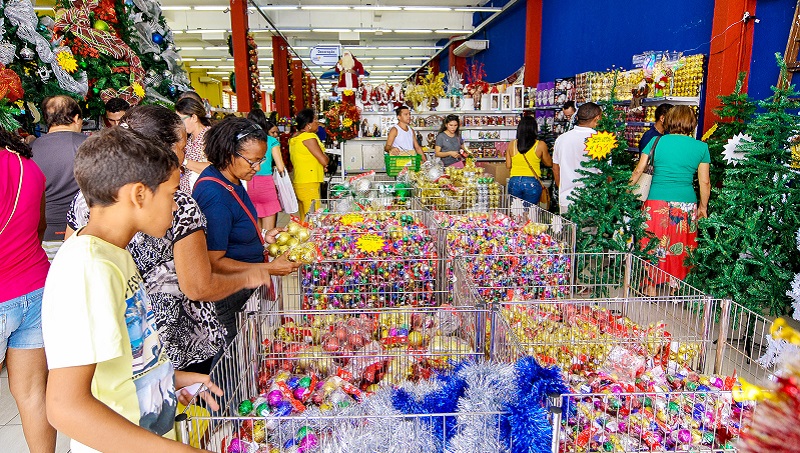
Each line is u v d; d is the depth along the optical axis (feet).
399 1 45.57
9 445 8.29
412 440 4.80
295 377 7.04
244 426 5.82
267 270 7.13
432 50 65.92
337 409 5.64
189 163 10.17
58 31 13.88
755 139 10.84
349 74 26.91
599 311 9.03
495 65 45.21
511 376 5.16
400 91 25.22
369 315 8.50
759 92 15.64
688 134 12.98
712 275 11.51
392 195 15.58
